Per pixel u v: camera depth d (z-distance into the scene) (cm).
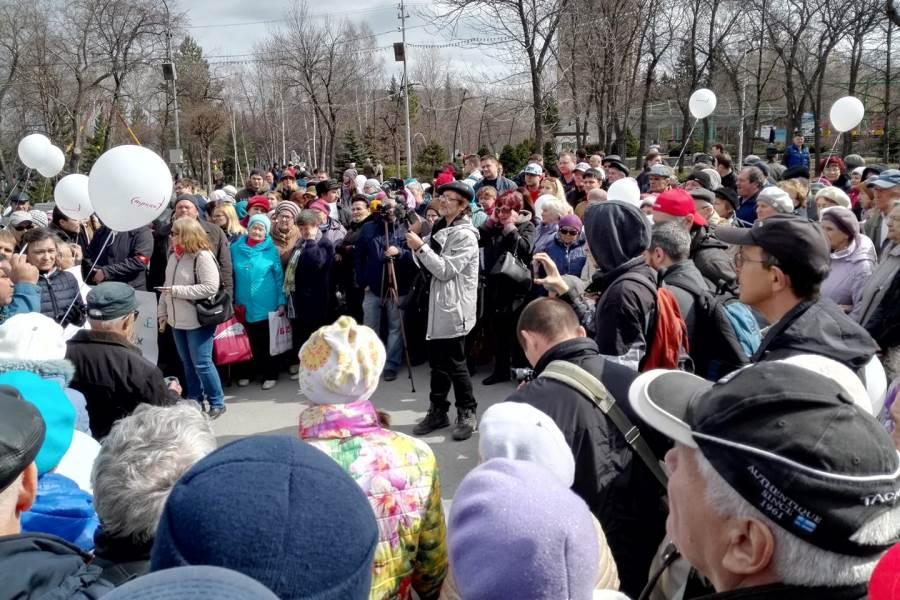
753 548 103
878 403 234
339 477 100
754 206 684
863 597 99
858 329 238
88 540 200
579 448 217
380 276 631
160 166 463
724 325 314
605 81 1834
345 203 1094
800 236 240
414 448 199
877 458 100
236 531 88
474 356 649
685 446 117
